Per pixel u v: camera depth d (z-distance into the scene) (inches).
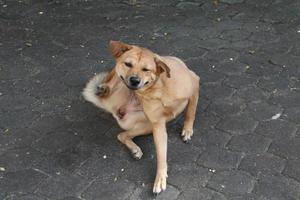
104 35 122.4
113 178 90.0
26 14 130.3
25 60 114.8
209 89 105.2
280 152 92.6
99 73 108.0
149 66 87.0
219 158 92.0
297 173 89.2
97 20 127.8
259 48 116.0
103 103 97.0
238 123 98.0
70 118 100.5
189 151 93.5
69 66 112.9
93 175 90.5
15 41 120.9
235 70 109.8
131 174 90.5
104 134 97.3
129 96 94.2
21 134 97.6
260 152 92.7
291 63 111.1
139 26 125.1
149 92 88.1
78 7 133.0
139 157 92.5
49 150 94.7
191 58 113.8
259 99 102.6
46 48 118.4
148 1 134.7
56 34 123.0
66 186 88.9
